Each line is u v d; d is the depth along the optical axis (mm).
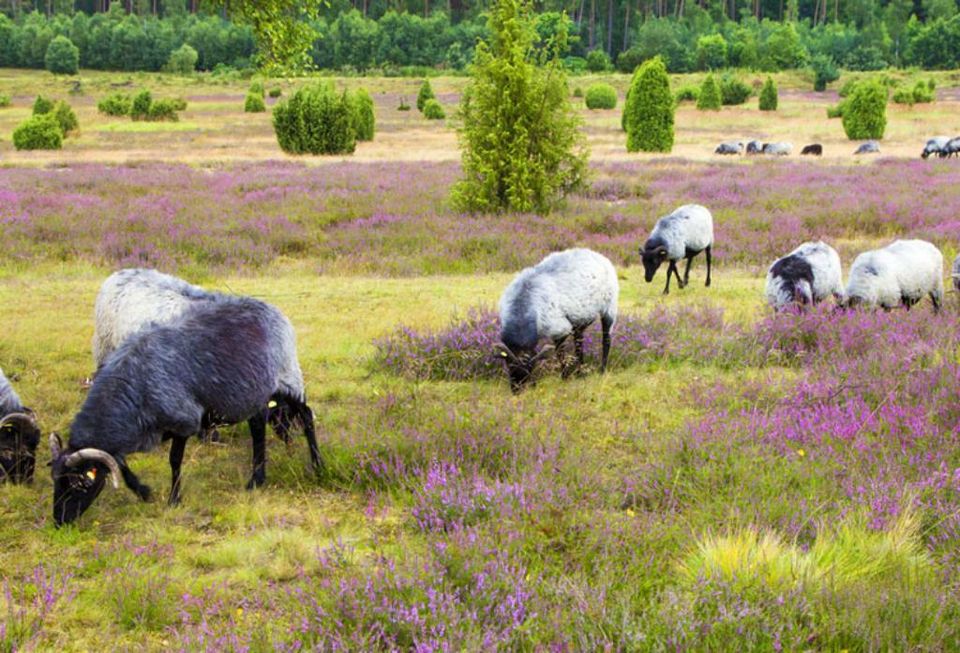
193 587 5371
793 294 11570
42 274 16469
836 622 4523
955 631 4395
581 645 4359
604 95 83625
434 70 144375
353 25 151250
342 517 6516
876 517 5691
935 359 9492
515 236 19391
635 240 19438
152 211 21922
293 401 7219
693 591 4809
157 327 6574
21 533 6227
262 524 6352
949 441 7172
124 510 6605
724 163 36938
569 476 6855
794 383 9414
